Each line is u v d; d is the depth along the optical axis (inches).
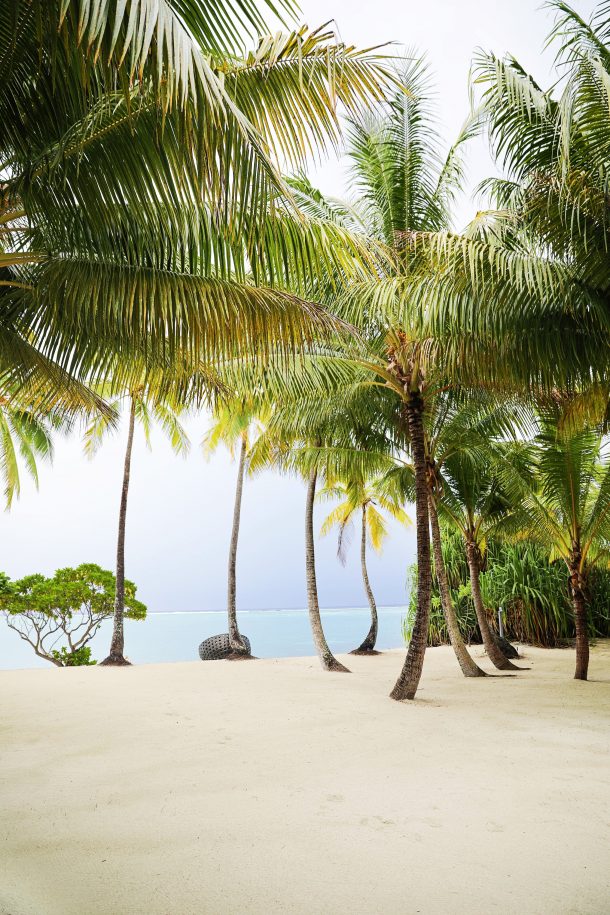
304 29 123.0
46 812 130.4
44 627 637.3
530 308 229.0
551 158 231.0
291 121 141.5
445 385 330.3
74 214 147.6
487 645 411.8
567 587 533.0
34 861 105.3
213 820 124.9
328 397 351.9
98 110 136.2
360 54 135.8
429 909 87.7
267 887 95.0
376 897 91.7
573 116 207.9
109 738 204.1
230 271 171.3
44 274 167.3
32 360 224.5
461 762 169.5
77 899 91.1
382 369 315.3
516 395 324.5
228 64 136.5
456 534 606.5
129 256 163.8
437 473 400.2
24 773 161.6
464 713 245.3
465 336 249.6
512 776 154.9
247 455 544.1
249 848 110.3
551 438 358.0
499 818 124.5
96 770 164.1
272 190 127.5
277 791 144.1
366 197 326.6
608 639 550.3
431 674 386.6
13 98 127.1
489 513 438.0
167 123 127.1
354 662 488.1
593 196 209.6
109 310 166.1
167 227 156.4
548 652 501.7
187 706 267.6
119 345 192.9
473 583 425.7
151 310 165.6
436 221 320.2
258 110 141.2
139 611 663.1
